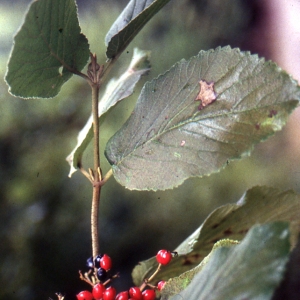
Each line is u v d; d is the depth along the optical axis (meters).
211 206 1.71
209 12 1.85
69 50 0.44
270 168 1.78
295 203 0.48
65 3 0.42
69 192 1.65
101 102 0.54
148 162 0.44
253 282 0.34
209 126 0.43
